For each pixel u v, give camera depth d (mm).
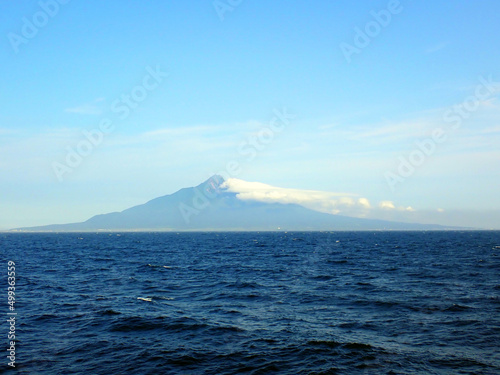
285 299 33406
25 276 49906
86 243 172500
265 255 92312
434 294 34312
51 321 25547
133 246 143125
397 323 24641
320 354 18953
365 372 16797
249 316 27125
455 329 23062
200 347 20219
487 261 68125
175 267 63406
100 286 41719
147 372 16906
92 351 19609
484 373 16609
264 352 19344
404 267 58969
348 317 26531
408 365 17547
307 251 107000
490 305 29422
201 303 32062
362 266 61781
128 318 26141
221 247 134500
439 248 114750
